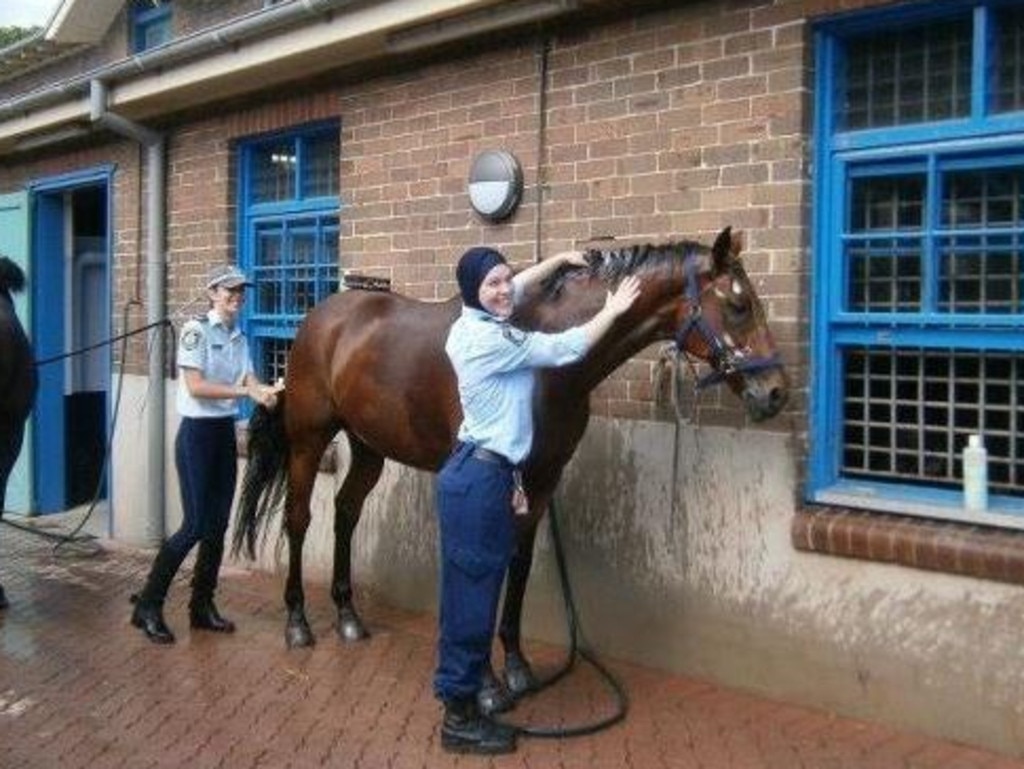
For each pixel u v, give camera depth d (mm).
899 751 4652
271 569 7906
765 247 5230
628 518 5738
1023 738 4516
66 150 9891
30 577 7977
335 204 7602
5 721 5152
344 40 6633
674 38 5547
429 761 4676
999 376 4789
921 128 4891
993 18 4734
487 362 4434
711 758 4637
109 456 9438
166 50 7656
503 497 4543
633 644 5746
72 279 10633
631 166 5734
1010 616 4535
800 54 5105
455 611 4625
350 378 5766
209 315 6469
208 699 5414
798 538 5074
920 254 4965
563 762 4637
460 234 6590
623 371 5746
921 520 4871
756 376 4633
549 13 5832
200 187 8516
